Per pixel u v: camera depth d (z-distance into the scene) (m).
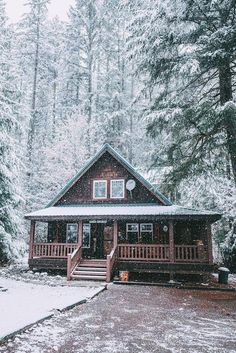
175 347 6.37
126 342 6.61
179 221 20.66
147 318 8.82
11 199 22.36
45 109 41.81
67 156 33.28
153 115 13.59
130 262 18.00
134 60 15.01
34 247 19.88
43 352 5.80
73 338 6.73
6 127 22.06
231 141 12.73
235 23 12.53
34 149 37.34
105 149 22.58
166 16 13.30
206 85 16.61
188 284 16.05
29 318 7.74
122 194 21.80
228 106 11.81
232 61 13.50
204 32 14.04
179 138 13.74
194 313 9.58
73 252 18.44
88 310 9.62
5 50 24.94
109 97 37.31
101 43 39.38
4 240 21.28
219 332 7.51
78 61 40.62
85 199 22.39
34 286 14.35
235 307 10.59
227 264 22.28
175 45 14.38
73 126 33.81
